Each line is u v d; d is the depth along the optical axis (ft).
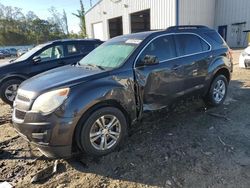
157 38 15.37
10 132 17.03
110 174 11.52
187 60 16.31
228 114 17.76
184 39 16.70
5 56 151.43
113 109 12.76
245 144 13.41
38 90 11.79
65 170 12.01
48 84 12.14
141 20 102.99
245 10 85.81
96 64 14.92
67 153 11.73
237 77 29.48
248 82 26.81
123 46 15.17
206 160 12.10
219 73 19.08
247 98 21.31
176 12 76.43
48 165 12.55
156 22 83.05
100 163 12.37
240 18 87.61
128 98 13.34
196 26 18.10
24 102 11.98
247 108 18.81
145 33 15.89
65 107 11.32
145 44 14.71
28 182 11.31
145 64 13.97
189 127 15.81
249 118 16.89
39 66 24.27
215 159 12.14
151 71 14.37
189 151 12.98
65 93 11.52
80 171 11.87
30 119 11.46
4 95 23.34
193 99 17.56
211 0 90.68
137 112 14.07
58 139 11.32
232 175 10.89
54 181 11.25
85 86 12.01
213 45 18.47
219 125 15.96
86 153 12.26
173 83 15.56
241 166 11.48
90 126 12.01
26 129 11.60
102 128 12.55
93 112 12.07
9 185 11.14
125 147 13.65
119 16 98.37
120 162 12.35
